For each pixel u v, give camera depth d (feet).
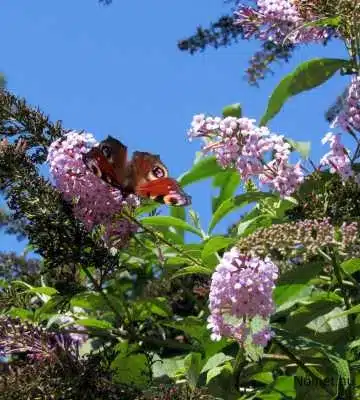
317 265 13.65
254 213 16.44
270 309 12.23
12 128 15.61
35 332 13.46
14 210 14.88
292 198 15.08
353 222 12.85
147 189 15.10
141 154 15.11
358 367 13.53
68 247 14.92
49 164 15.07
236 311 12.24
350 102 15.15
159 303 16.20
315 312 14.29
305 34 16.83
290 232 12.43
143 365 15.01
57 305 15.47
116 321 17.08
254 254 12.35
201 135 14.97
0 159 14.88
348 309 14.16
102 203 15.01
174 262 16.10
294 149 16.38
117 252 15.25
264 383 15.17
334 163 14.92
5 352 13.30
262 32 16.98
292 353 14.24
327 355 13.07
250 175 14.89
